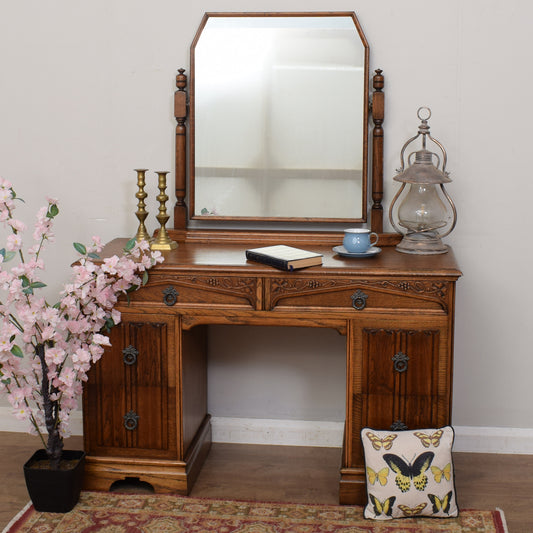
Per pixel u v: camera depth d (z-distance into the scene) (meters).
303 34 2.90
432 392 2.61
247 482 2.88
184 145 2.99
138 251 2.62
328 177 2.96
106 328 2.67
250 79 2.94
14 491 2.80
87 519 2.60
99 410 2.76
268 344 3.15
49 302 3.21
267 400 3.20
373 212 2.95
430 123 2.93
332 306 2.59
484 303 3.04
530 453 3.12
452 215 2.98
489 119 2.91
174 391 2.71
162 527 2.56
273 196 3.00
